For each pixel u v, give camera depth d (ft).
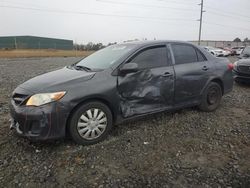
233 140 14.29
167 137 14.47
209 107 18.88
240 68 30.09
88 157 12.18
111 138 14.21
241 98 24.06
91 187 10.00
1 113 18.52
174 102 16.47
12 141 13.67
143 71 14.85
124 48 15.76
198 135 14.85
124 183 10.25
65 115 12.41
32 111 12.04
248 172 11.09
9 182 10.27
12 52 131.54
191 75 17.03
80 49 183.62
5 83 32.19
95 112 13.37
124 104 14.34
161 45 16.30
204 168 11.37
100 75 13.74
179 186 10.07
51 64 65.36
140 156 12.34
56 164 11.53
